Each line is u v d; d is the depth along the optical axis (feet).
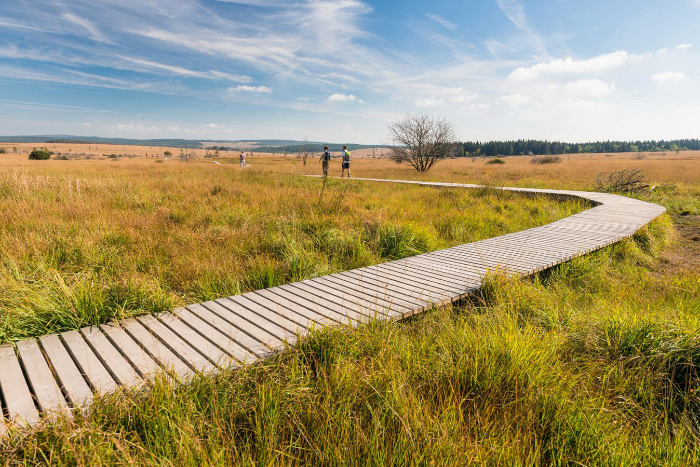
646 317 11.31
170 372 8.23
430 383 8.87
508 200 45.91
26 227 21.81
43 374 8.56
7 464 5.91
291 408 7.84
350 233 24.22
